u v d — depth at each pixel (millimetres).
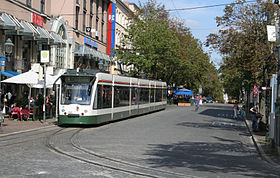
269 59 22062
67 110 19875
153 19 46250
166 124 23797
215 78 85438
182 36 54406
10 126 18672
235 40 23250
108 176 7953
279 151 12086
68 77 20359
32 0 32219
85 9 44875
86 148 12391
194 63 58719
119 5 59062
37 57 33969
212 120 29938
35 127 18766
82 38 44312
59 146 12586
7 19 25531
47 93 36469
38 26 32281
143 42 43125
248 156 12094
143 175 8312
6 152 10836
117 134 17250
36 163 9164
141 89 31812
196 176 8406
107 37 53719
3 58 23531
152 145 13664
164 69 48969
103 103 21500
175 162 10227
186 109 49969
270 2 22172
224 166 9891
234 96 108688
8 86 29250
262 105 32312
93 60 47969
